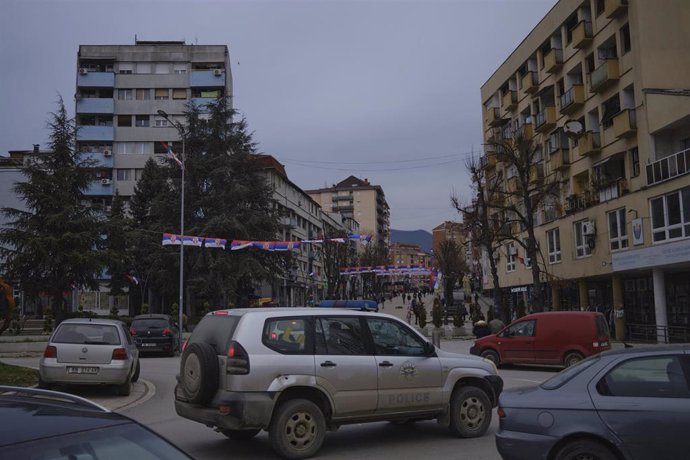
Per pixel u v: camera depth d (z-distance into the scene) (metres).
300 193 78.62
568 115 35.75
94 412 3.03
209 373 7.19
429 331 36.81
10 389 3.29
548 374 17.31
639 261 27.08
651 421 5.27
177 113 66.00
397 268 53.72
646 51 27.78
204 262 39.22
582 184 35.06
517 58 43.56
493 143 34.78
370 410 7.76
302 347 7.49
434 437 8.52
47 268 32.91
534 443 5.66
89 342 12.31
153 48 67.12
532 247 31.06
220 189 42.31
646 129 27.58
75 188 35.25
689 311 27.08
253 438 8.61
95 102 65.44
